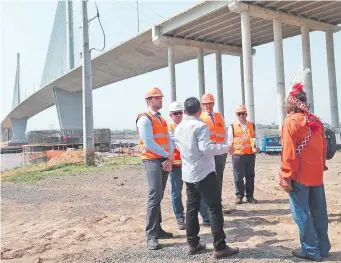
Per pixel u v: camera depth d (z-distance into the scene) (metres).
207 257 4.34
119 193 9.56
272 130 27.12
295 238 4.94
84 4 19.12
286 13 29.00
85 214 7.13
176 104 5.56
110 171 15.50
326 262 4.02
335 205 6.82
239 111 7.32
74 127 59.59
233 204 7.27
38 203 8.62
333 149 4.38
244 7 26.38
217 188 4.33
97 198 8.91
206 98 6.39
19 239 5.59
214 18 29.95
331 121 34.25
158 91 5.00
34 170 17.64
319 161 4.07
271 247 4.60
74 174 14.81
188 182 4.38
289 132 4.00
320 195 4.17
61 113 59.06
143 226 6.02
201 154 4.33
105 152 35.91
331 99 34.38
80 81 52.88
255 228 5.50
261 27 33.25
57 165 18.91
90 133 19.00
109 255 4.61
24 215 7.37
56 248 5.07
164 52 40.84
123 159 22.41
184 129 4.42
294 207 4.12
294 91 4.14
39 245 5.23
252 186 7.36
